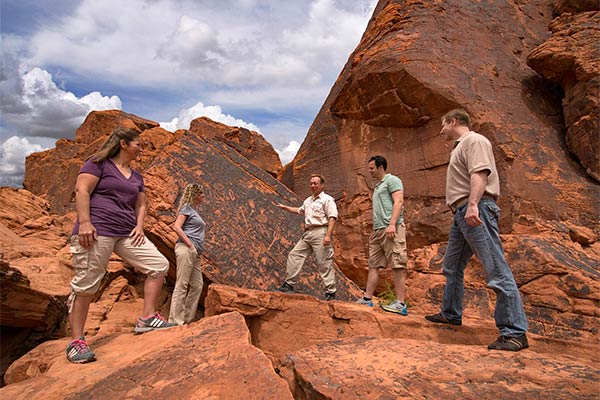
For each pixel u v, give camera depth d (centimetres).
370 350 329
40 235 1241
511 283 336
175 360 274
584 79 813
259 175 785
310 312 470
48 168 2061
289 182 1302
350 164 1007
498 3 1055
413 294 673
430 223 823
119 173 349
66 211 1695
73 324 325
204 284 637
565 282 537
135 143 362
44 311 606
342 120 1062
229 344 293
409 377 266
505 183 762
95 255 324
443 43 918
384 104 923
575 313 508
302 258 569
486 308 571
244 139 1716
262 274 638
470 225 344
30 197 1561
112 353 333
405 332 429
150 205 657
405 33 934
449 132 398
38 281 693
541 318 525
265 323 463
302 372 283
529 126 845
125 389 246
